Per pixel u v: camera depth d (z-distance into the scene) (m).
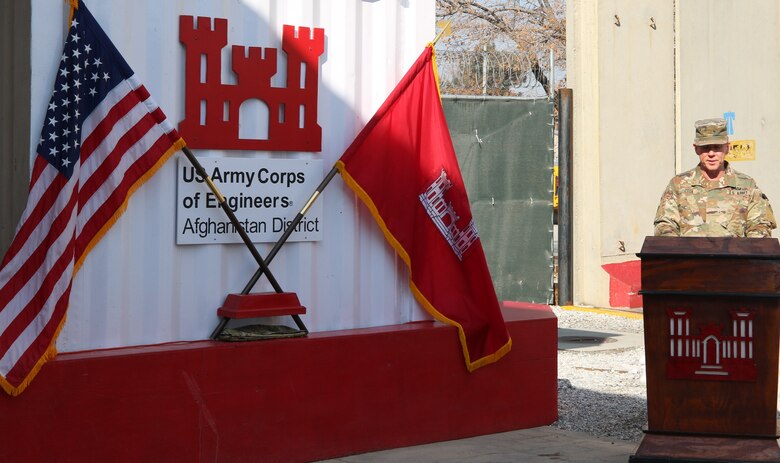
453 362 6.82
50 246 5.25
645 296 5.85
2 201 5.72
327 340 6.23
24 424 5.12
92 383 5.31
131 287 5.70
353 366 6.35
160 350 5.56
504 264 13.95
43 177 5.31
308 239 6.42
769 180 12.12
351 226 6.67
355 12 6.67
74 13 5.38
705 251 5.79
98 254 5.55
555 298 14.56
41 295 5.23
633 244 13.71
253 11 6.16
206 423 5.72
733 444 5.74
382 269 6.84
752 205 7.05
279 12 6.30
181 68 5.91
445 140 6.89
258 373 5.93
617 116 13.92
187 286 5.93
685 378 5.81
